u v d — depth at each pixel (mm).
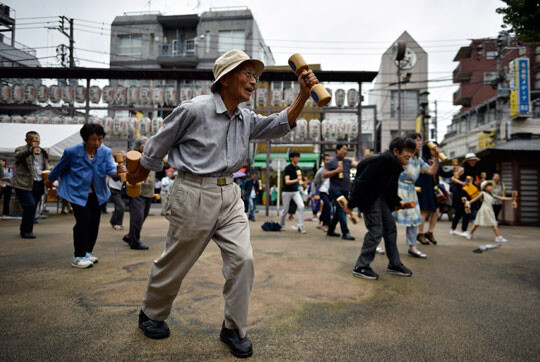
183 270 1909
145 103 12344
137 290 2959
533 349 2029
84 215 3740
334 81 11977
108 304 2609
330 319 2443
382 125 27234
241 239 1884
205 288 3051
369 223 3697
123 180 3527
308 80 1933
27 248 4922
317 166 20875
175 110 1787
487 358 1910
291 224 9398
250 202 10281
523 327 2365
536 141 11477
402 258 4816
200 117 1803
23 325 2209
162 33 24328
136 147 4613
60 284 3131
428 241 6336
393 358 1889
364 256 3672
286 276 3623
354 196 3619
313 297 2934
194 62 23625
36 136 5797
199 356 1832
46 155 7387
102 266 3857
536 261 4727
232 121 1900
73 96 12219
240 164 1926
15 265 3875
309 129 12039
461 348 2029
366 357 1893
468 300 2951
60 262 4035
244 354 1831
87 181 3748
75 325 2215
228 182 1907
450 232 7941
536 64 22781
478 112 26406
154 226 8148
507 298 3023
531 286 3428
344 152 6496
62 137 9820
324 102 1862
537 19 4848
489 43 20188
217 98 1857
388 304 2805
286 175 7547
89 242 4016
